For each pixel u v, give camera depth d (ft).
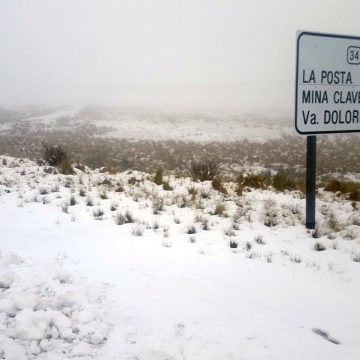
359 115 27.99
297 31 25.40
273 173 67.00
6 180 43.93
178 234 26.20
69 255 21.50
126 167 74.08
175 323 14.53
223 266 20.57
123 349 12.87
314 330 14.53
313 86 26.22
